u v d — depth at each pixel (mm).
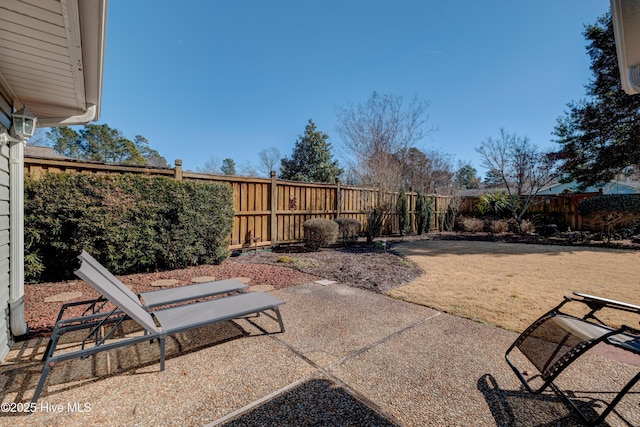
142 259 5125
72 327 2457
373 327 3145
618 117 10828
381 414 1810
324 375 2229
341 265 6125
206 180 6633
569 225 12617
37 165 4777
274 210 7891
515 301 4008
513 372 2293
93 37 1990
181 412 1810
